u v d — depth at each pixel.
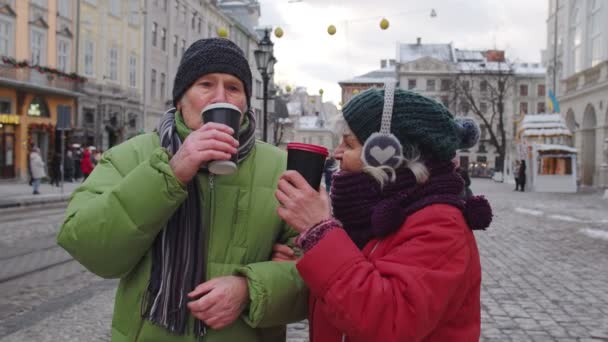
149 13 42.88
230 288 1.79
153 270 1.85
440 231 1.60
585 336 5.07
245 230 1.93
